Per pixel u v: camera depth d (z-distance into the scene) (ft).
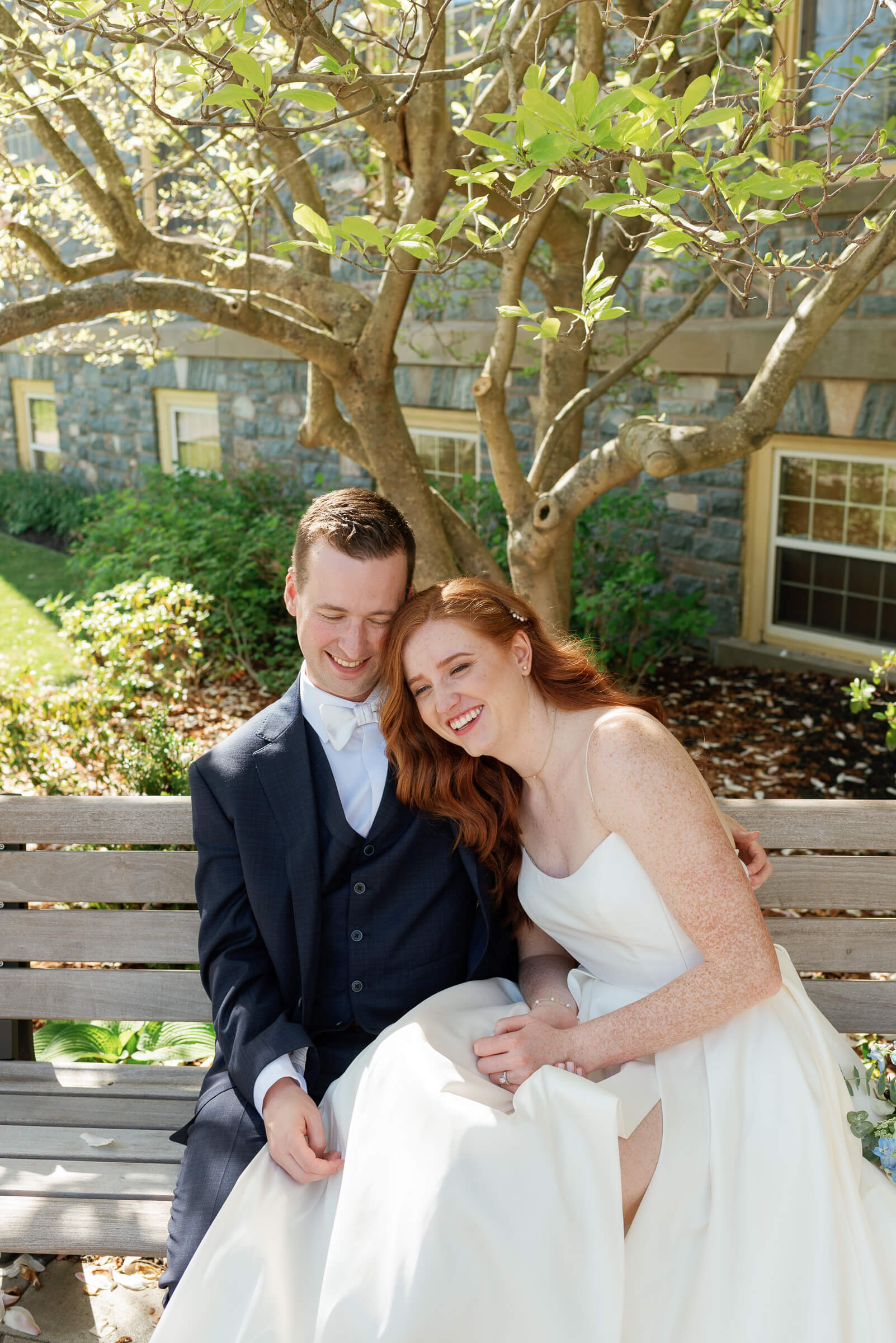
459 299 25.22
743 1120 6.08
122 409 37.76
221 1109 6.92
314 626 7.00
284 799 7.10
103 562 24.67
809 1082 6.12
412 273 7.78
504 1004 7.22
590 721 6.83
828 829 8.02
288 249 7.23
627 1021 6.29
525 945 7.80
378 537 6.89
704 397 21.95
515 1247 5.45
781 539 22.36
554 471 16.05
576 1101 5.85
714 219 6.81
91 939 8.41
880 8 17.93
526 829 7.20
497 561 21.79
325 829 7.11
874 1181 6.31
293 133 6.84
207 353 33.06
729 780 16.56
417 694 6.79
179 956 8.34
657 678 21.80
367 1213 5.73
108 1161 7.32
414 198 12.32
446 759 7.02
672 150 7.41
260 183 13.28
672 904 6.30
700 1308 5.72
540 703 6.98
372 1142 5.98
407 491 14.34
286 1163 6.35
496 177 7.38
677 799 6.29
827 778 16.58
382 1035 6.73
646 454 11.75
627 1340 5.62
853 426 20.26
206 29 7.27
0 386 44.73
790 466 21.97
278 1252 5.93
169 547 23.73
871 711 19.22
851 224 7.43
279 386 31.19
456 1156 5.69
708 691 20.95
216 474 28.60
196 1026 10.21
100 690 16.14
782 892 8.08
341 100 11.16
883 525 20.70
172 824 8.27
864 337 19.48
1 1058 8.63
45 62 11.15
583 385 15.97
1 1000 8.46
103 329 35.47
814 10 19.19
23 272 17.31
